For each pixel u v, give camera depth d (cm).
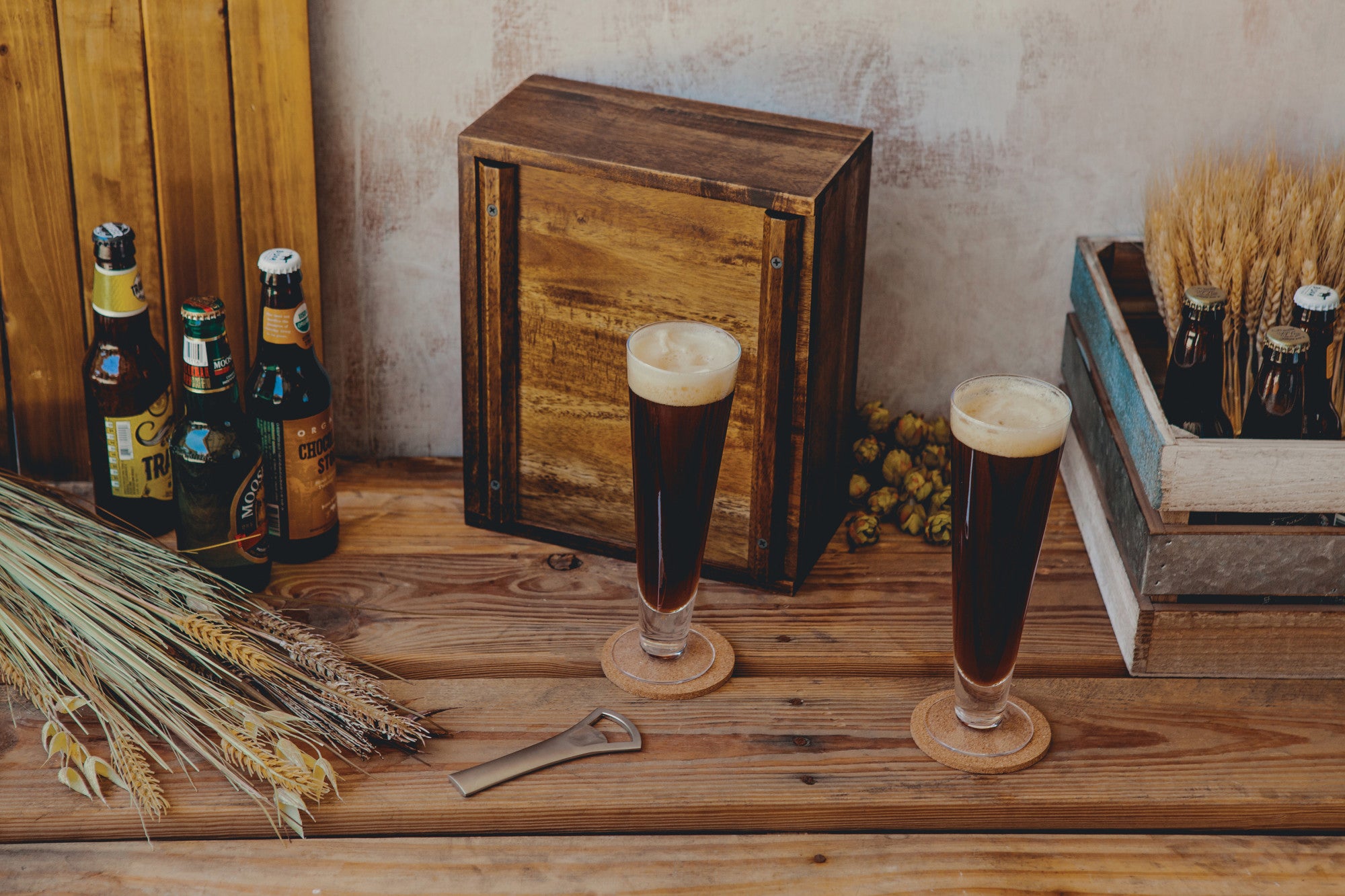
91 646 127
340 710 125
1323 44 153
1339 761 125
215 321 131
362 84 156
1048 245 165
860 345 171
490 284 142
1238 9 151
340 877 113
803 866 115
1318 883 114
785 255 128
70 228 153
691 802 119
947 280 167
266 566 144
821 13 152
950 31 152
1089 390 154
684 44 154
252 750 116
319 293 161
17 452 164
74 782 118
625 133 140
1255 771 124
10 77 146
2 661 124
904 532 160
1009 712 130
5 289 155
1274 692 134
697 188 130
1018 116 157
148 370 144
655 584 130
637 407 119
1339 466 123
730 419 141
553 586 148
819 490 149
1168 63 154
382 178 161
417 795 119
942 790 121
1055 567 152
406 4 152
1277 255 143
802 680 135
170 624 130
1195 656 134
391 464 174
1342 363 143
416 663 136
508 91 157
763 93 157
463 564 151
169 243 155
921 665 138
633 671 134
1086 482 155
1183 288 146
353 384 173
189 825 117
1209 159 158
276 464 145
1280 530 126
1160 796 121
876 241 164
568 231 138
